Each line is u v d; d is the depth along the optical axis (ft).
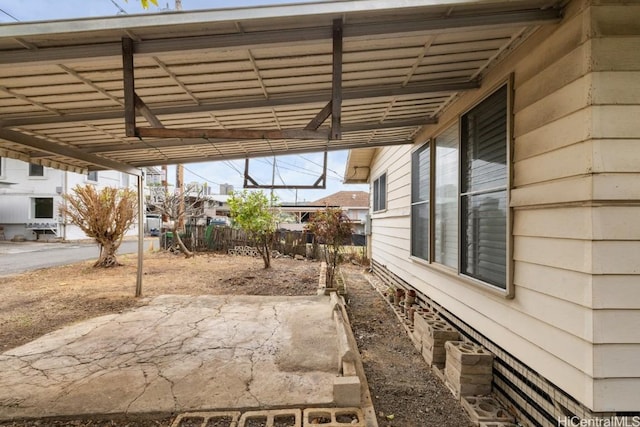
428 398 8.70
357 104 11.03
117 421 7.10
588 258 5.62
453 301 11.46
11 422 7.01
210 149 15.89
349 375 8.22
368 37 6.51
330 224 20.30
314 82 8.89
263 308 15.67
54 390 8.13
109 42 6.58
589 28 5.67
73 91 8.73
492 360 8.47
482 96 9.45
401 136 16.87
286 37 6.44
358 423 6.92
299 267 29.91
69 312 15.31
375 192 29.60
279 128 13.20
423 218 15.40
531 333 7.14
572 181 5.99
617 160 5.57
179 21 5.92
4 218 53.72
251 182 24.32
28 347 10.93
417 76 9.26
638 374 5.48
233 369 9.24
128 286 21.35
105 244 29.32
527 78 7.42
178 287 21.25
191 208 46.47
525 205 7.30
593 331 5.52
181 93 9.20
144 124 11.48
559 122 6.40
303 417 7.07
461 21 6.29
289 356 10.10
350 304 18.57
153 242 50.26
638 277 5.51
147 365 9.52
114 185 62.34
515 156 7.89
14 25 5.94
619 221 5.54
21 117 10.54
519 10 6.29
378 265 27.53
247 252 38.96
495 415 7.62
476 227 10.02
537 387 6.91
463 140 10.89
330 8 5.88
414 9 6.02
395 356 11.48
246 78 8.48
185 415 7.12
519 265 7.63
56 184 54.03
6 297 18.28
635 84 5.62
